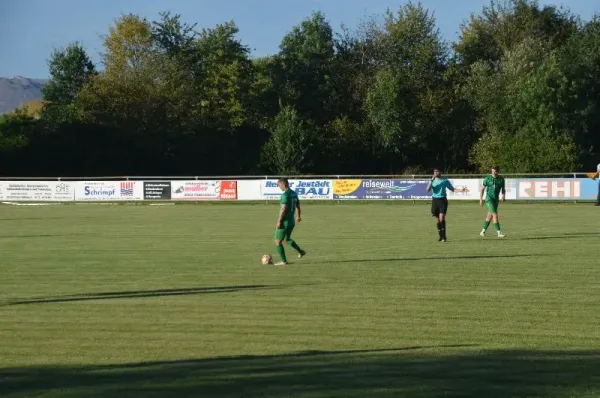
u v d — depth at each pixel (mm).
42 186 50844
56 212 41438
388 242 23000
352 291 13812
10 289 14539
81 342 10031
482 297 13031
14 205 48906
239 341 9992
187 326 10953
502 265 17094
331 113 78938
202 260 18906
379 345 9680
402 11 79125
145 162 69250
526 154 52719
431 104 69312
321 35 84250
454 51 79750
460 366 8445
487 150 63344
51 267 17844
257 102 78250
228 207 45344
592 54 67250
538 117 57406
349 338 10102
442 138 71688
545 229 26859
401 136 69562
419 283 14664
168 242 23781
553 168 52156
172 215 38094
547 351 9211
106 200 50094
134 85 70875
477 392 7371
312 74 80500
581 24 79688
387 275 15812
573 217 33188
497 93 67000
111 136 68125
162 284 14977
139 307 12477
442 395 7273
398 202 46688
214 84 76875
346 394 7320
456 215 35406
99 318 11609
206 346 9727
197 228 29484
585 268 16484
